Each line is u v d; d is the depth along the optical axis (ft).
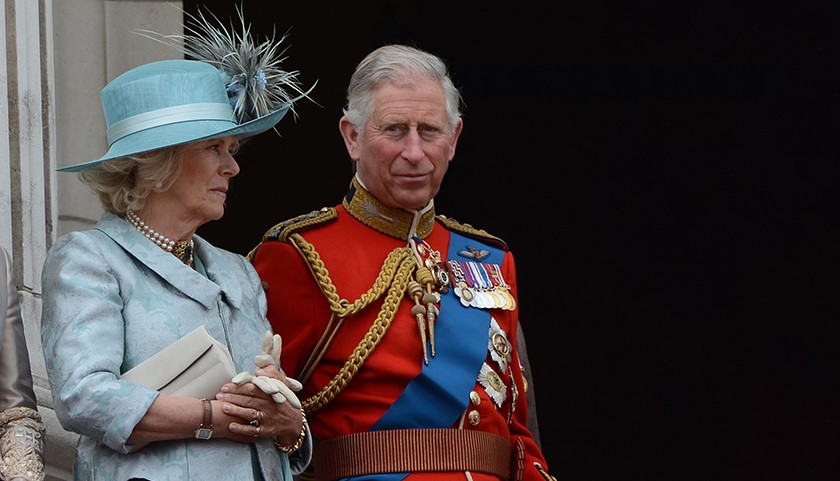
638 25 109.19
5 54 58.39
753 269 109.81
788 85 108.68
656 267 110.93
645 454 109.81
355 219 53.16
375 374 50.29
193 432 42.22
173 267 44.45
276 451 44.86
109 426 41.32
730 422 109.29
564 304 111.55
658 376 110.42
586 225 111.45
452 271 52.80
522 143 111.14
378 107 51.55
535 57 109.60
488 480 50.44
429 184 52.01
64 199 62.23
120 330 42.93
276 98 48.55
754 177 109.70
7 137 58.13
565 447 110.32
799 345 108.99
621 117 110.63
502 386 52.21
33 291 58.80
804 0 107.24
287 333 51.37
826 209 108.99
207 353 42.73
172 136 44.11
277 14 98.94
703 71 109.40
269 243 52.21
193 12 94.12
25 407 42.86
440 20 107.55
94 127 62.59
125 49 63.00
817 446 108.17
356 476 49.78
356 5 101.19
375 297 50.75
